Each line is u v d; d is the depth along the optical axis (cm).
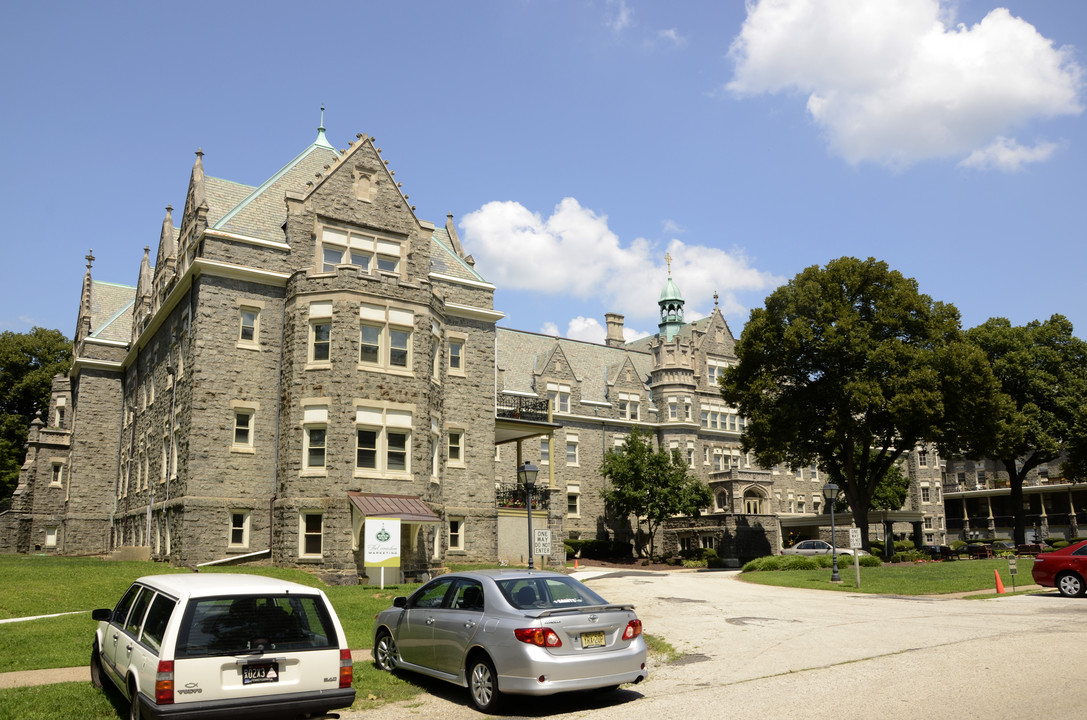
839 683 1032
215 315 2892
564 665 918
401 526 2914
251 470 2869
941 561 4159
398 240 3266
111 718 894
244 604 828
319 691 826
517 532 3700
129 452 4012
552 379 5681
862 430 4138
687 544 5619
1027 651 1220
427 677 1158
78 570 2370
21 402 6319
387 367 2903
